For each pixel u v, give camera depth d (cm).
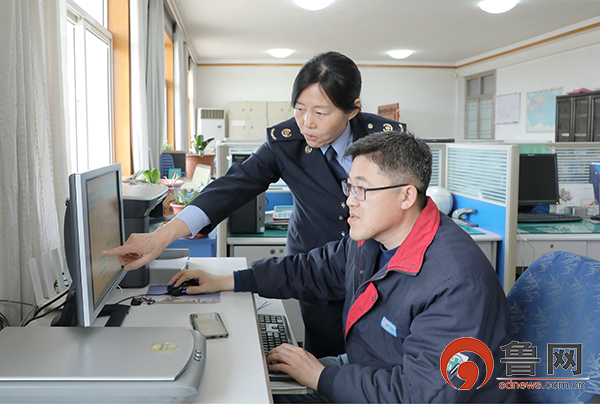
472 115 1112
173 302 133
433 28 770
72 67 288
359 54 1038
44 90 147
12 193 123
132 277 144
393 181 106
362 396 98
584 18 711
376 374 100
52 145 163
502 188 260
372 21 723
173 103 721
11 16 121
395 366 103
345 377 102
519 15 689
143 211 143
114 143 400
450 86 1161
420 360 94
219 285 143
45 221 147
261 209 262
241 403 82
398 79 1144
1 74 120
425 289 101
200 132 1075
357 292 120
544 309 114
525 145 337
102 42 373
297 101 137
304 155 156
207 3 635
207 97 1123
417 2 620
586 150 338
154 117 459
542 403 105
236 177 156
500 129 1009
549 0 613
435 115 1162
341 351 171
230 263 176
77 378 76
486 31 794
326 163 155
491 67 1016
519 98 940
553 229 283
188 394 78
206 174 385
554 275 117
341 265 146
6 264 122
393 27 763
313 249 159
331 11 667
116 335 93
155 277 151
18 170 129
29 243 131
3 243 121
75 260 91
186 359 84
